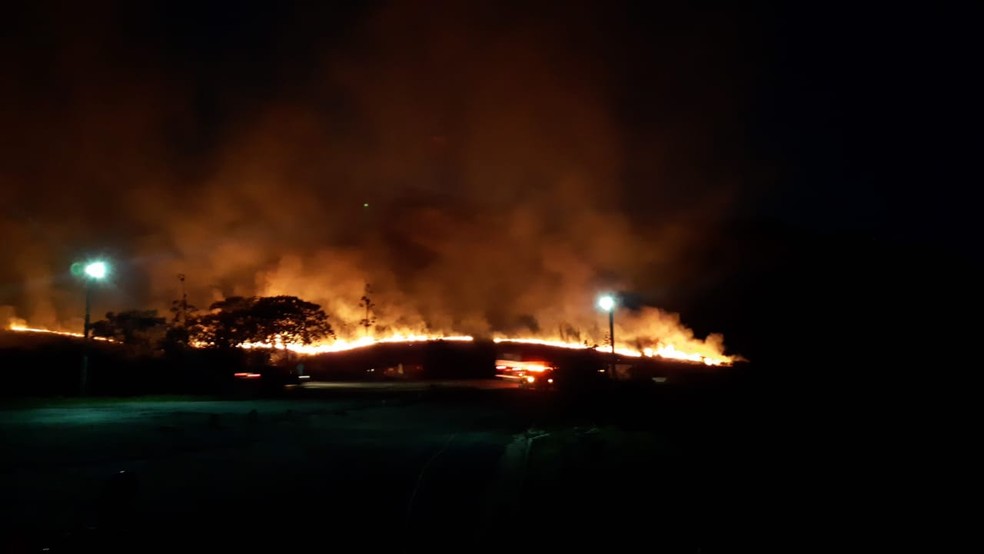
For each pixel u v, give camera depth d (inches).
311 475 614.5
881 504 500.7
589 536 407.2
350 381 2928.2
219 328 2471.7
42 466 638.5
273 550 364.2
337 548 369.1
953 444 749.9
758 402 1262.3
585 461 726.5
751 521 450.0
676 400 1423.5
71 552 359.9
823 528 430.9
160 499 498.9
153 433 924.0
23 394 1808.6
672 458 748.6
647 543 394.0
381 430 1027.9
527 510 476.4
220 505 479.8
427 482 582.9
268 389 1931.6
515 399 1791.3
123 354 2534.5
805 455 730.8
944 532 425.1
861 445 773.3
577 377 2171.5
